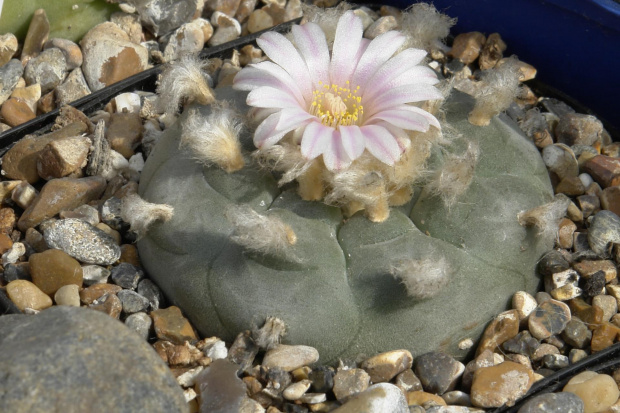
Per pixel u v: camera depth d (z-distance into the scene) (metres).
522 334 0.25
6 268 0.25
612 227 0.27
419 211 0.24
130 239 0.27
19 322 0.22
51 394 0.20
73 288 0.25
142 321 0.25
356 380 0.24
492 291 0.24
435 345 0.24
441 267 0.23
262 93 0.23
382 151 0.23
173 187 0.25
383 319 0.24
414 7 0.28
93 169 0.27
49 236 0.25
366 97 0.25
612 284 0.26
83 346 0.21
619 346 0.25
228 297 0.24
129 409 0.20
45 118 0.28
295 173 0.23
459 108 0.26
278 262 0.23
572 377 0.24
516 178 0.25
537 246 0.25
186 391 0.23
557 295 0.26
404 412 0.23
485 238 0.24
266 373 0.24
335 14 0.28
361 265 0.24
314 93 0.25
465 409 0.24
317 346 0.24
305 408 0.24
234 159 0.24
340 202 0.24
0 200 0.27
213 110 0.25
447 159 0.24
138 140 0.28
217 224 0.24
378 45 0.25
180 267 0.24
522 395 0.24
